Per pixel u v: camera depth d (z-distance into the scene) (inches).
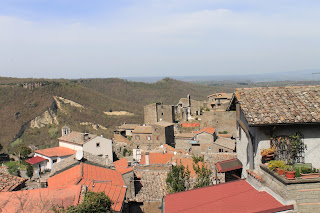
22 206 595.5
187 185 823.7
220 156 1108.5
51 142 2765.7
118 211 644.1
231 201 433.1
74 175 808.9
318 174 388.8
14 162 1942.7
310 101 468.1
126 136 2817.4
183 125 2687.0
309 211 378.6
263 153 444.5
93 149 1979.6
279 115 445.1
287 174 386.0
